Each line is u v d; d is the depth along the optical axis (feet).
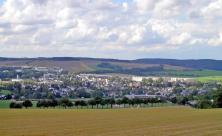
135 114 344.49
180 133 168.76
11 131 171.73
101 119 272.10
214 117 292.81
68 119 268.82
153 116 311.47
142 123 231.91
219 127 202.49
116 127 200.03
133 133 166.81
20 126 202.18
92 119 271.69
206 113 352.49
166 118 284.20
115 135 157.48
